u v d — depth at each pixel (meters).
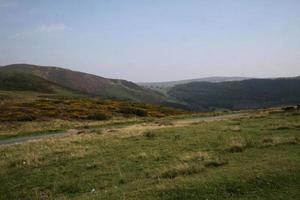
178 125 36.88
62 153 22.23
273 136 22.97
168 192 11.16
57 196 13.60
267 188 10.97
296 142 18.69
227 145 20.42
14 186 15.63
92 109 69.69
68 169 17.64
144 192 11.43
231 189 11.03
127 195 11.41
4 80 162.88
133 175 15.29
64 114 60.84
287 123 30.20
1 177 17.41
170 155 18.89
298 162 13.29
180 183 11.77
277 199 10.10
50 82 189.38
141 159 18.45
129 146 22.92
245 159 15.63
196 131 28.45
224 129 28.69
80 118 58.25
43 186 15.20
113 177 15.39
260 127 29.16
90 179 15.38
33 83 169.12
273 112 47.38
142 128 34.66
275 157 14.99
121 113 68.69
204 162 15.38
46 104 71.69
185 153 18.97
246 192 10.80
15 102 75.31
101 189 13.77
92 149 22.70
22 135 40.06
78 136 31.05
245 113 59.00
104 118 58.53
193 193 10.91
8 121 52.03
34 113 59.38
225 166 14.38
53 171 17.55
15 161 20.67
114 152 21.12
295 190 10.62
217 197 10.55
